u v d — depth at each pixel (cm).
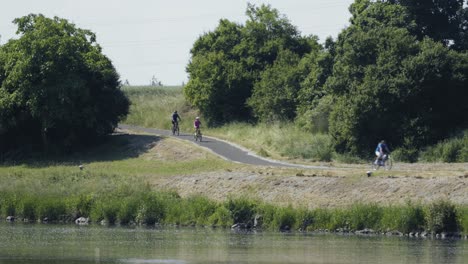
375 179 13475
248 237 11538
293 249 10244
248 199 13338
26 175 17325
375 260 9325
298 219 12450
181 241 11150
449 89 18850
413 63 18650
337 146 18938
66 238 11606
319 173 14688
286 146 19488
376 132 18638
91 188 15325
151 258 9612
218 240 11238
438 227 11288
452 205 11362
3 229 12850
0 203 14900
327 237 11444
